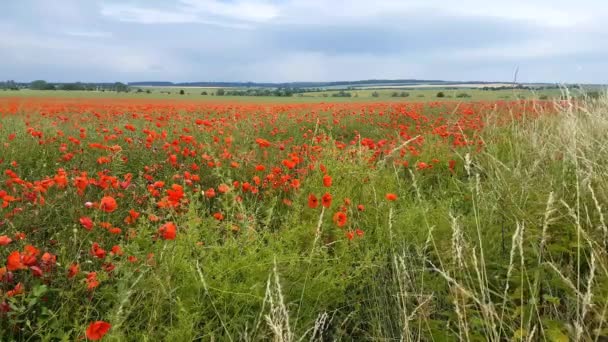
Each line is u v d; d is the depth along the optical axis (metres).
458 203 5.10
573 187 4.12
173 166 6.22
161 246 3.23
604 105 5.40
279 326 2.25
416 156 7.20
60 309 2.75
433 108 19.20
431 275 3.47
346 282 3.43
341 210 4.29
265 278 3.22
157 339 2.67
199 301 2.96
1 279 2.70
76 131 10.01
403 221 4.29
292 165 4.98
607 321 2.65
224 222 3.99
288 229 4.09
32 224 3.79
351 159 5.86
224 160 6.41
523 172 4.81
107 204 3.34
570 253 3.24
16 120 11.33
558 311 2.92
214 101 42.31
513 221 3.85
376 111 17.52
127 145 7.73
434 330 2.85
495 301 3.16
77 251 3.33
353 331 3.19
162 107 19.33
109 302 2.86
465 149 7.08
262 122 12.73
